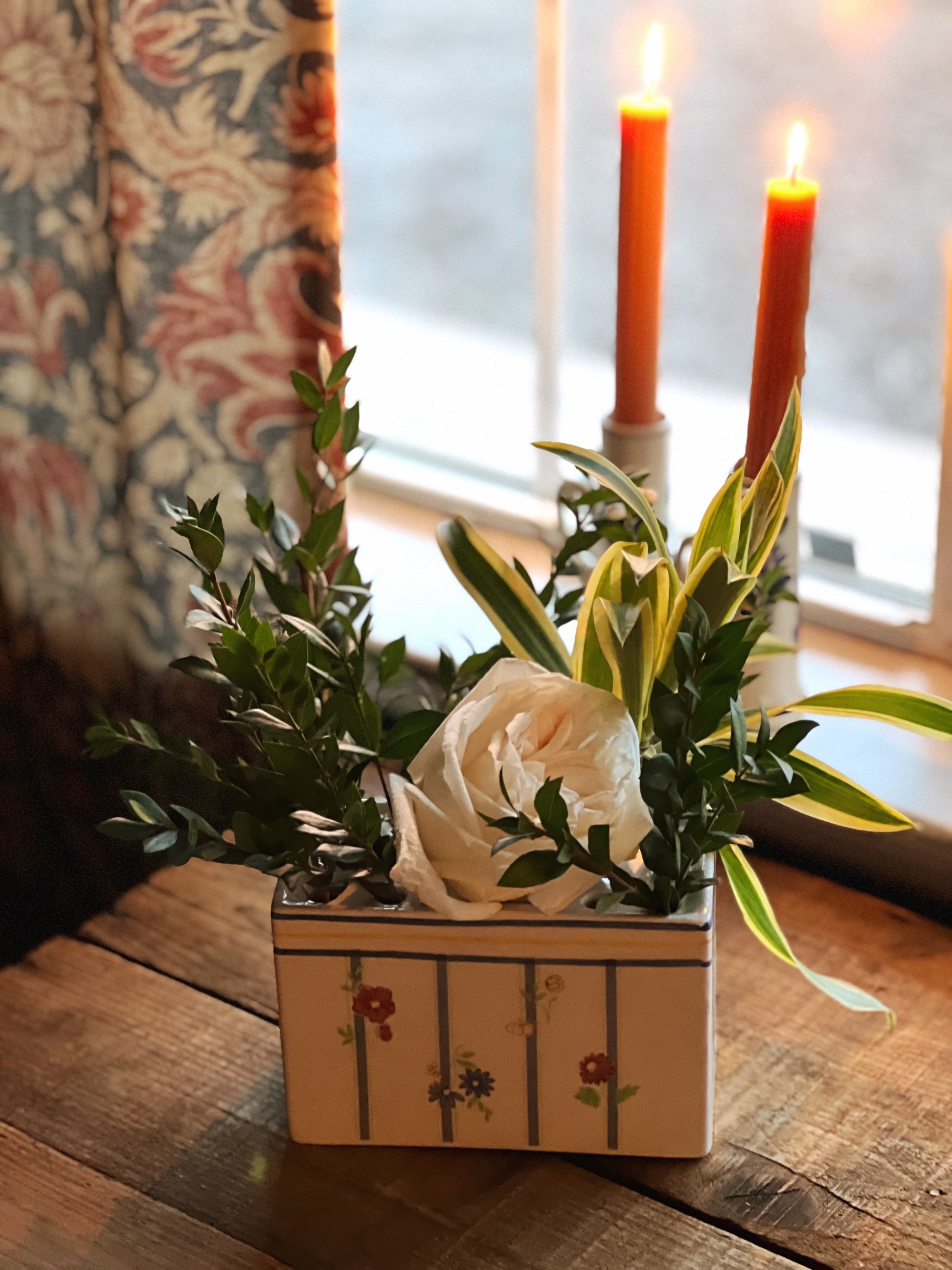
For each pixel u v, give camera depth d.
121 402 0.89
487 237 2.00
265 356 0.84
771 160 1.22
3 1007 0.65
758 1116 0.58
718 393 1.33
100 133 0.82
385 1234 0.53
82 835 1.02
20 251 0.87
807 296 0.65
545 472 1.06
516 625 0.58
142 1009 0.65
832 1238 0.52
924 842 0.73
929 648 0.90
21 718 1.01
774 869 0.76
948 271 0.80
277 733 0.52
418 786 0.51
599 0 1.33
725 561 0.50
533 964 0.51
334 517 0.58
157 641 0.95
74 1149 0.57
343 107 1.84
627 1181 0.55
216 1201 0.54
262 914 0.71
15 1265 0.52
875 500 1.05
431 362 1.46
